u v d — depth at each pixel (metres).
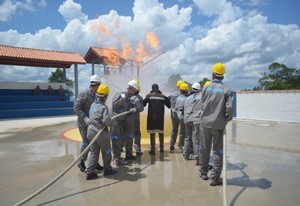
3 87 20.22
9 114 17.12
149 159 5.96
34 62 21.45
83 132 5.07
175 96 6.66
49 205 3.63
